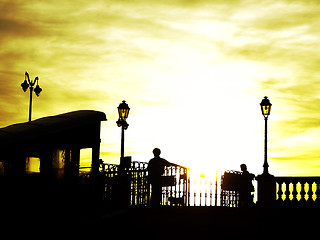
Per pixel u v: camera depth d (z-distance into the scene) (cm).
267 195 1953
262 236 1734
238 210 1755
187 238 1697
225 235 1711
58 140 1722
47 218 1630
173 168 2030
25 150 1641
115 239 1667
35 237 1581
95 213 1728
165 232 1692
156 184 1775
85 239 1611
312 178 1945
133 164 1877
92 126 1844
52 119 1812
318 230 1825
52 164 1686
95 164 1811
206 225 1705
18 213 1580
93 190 1758
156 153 1805
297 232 1805
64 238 1595
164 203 1983
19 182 1608
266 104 2000
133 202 1848
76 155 1762
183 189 2091
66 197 1694
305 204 1941
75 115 1848
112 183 1780
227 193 2144
